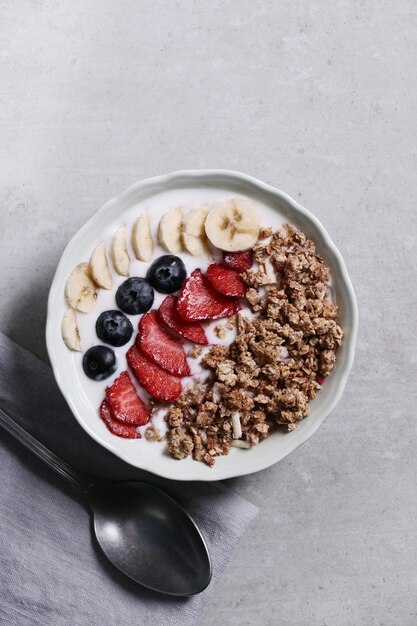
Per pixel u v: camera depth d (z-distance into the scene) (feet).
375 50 1.96
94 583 1.92
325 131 1.95
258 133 1.94
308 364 1.75
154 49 1.95
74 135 1.94
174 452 1.74
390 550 1.96
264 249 1.75
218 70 1.95
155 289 1.74
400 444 1.95
